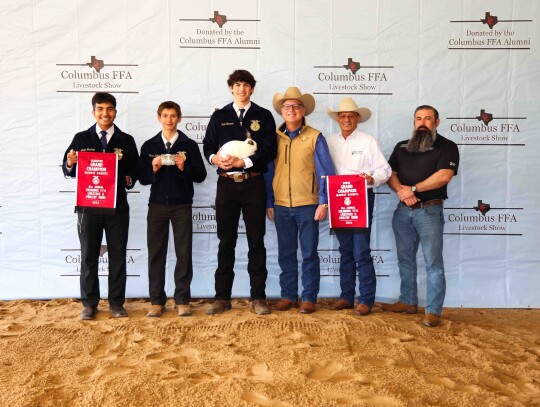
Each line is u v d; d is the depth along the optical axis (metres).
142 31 4.96
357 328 3.95
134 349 3.54
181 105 5.01
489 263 5.07
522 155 5.02
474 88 5.00
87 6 4.93
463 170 5.05
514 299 5.07
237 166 4.14
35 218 5.02
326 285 5.09
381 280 5.09
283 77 5.00
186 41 4.97
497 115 5.01
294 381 2.99
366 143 4.49
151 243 4.45
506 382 3.12
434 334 3.94
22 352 3.46
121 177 4.36
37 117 4.97
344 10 4.96
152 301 4.46
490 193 5.05
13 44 4.92
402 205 4.52
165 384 2.93
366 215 4.32
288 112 4.36
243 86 4.28
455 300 5.10
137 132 5.01
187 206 4.46
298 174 4.42
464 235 5.07
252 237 4.40
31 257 5.04
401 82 5.01
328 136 5.02
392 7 4.96
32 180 5.00
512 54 4.98
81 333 3.85
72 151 4.21
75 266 5.06
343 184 4.34
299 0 4.96
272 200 4.63
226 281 4.48
